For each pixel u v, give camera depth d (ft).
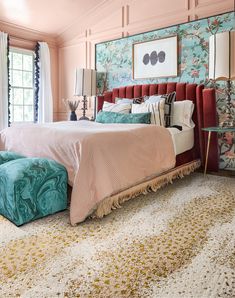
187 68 11.80
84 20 15.49
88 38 15.74
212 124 10.69
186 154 10.69
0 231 5.72
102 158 6.51
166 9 12.28
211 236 5.52
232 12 10.39
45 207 6.38
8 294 3.81
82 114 16.51
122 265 4.51
